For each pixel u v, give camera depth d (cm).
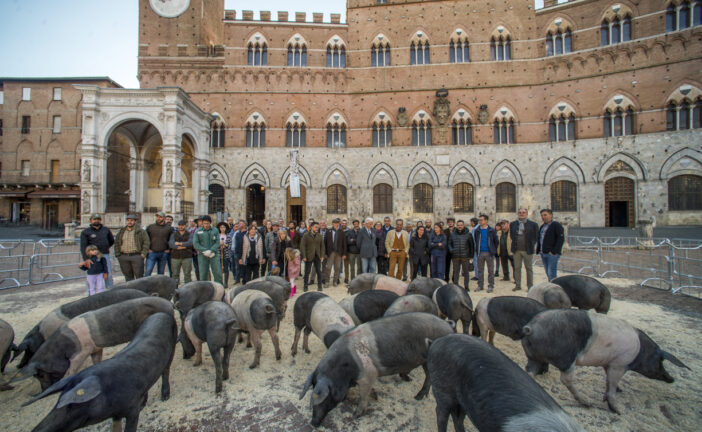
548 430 280
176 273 1180
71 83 4116
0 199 4209
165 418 511
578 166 3331
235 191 3638
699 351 712
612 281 1405
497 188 3541
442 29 3719
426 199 3619
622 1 3281
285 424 497
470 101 3619
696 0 3036
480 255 1280
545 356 536
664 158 3058
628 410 523
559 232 1111
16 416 516
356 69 3769
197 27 3744
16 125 4119
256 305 680
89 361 725
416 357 523
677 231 2778
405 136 3669
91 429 486
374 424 497
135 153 3241
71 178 4044
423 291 886
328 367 484
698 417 504
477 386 347
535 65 3550
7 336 588
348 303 770
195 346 674
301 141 3734
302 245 1303
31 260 1374
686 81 3028
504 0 3647
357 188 3656
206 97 3697
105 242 1061
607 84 3294
